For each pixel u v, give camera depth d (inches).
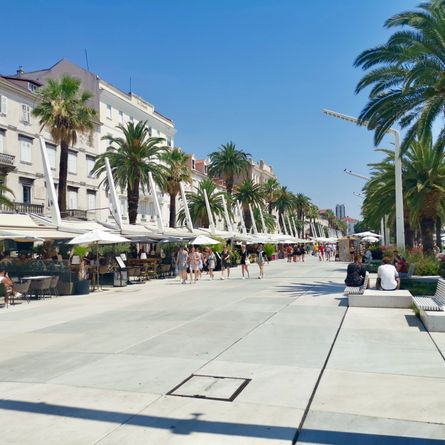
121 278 836.6
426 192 1010.7
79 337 360.8
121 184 1401.3
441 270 842.8
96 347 320.8
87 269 828.0
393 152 1079.0
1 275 594.6
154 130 2346.2
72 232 849.5
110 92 1939.0
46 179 879.7
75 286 708.0
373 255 1497.3
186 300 585.3
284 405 198.1
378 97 689.0
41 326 422.6
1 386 234.2
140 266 956.0
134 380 238.2
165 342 330.6
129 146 1350.9
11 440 167.9
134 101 2169.0
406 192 1022.4
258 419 183.0
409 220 1183.6
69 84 1181.7
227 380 234.7
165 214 2431.1
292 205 3393.2
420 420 180.2
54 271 707.4
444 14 600.4
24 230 781.3
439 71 613.9
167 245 1206.3
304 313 450.0
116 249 969.5
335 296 582.2
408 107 669.3
